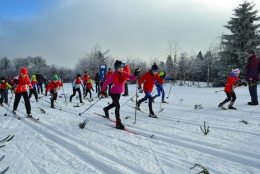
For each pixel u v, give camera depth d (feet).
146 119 18.08
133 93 44.14
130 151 10.28
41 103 30.48
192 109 22.88
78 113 21.47
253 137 12.39
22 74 19.53
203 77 110.63
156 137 12.87
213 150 10.39
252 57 23.54
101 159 9.30
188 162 9.03
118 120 14.98
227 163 8.94
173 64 94.79
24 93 19.58
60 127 15.23
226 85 22.15
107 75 36.76
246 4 83.82
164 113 20.81
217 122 16.46
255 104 24.00
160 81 19.98
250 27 84.38
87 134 13.33
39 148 10.73
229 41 87.45
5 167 8.59
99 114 20.61
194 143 11.50
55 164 8.85
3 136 12.96
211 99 30.81
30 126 15.81
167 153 10.03
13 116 19.90
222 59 88.33
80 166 8.66
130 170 8.36
